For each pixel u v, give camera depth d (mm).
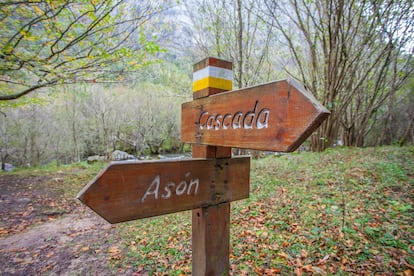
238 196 1317
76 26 3717
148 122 14508
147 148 15266
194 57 10297
